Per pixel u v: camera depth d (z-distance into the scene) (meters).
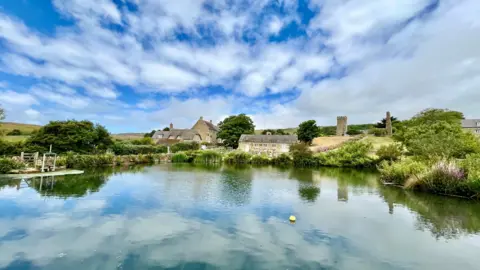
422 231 9.73
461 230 9.84
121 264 6.83
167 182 20.77
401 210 12.75
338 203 14.20
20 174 22.30
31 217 10.66
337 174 29.38
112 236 8.79
